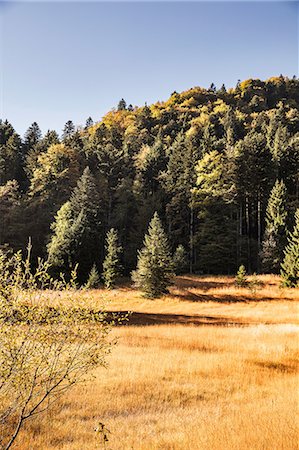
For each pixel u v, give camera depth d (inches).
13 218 2134.6
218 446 246.5
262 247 1931.6
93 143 3253.0
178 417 321.4
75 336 207.6
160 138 3435.0
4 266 205.9
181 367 494.6
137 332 761.6
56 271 1753.2
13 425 273.9
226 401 375.9
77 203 2158.0
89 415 320.2
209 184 2113.7
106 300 218.7
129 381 418.9
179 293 1451.8
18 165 3166.8
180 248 1889.8
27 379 200.4
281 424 285.3
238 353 583.8
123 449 247.1
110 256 1724.9
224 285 1566.2
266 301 1327.5
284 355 585.6
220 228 2000.5
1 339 189.2
